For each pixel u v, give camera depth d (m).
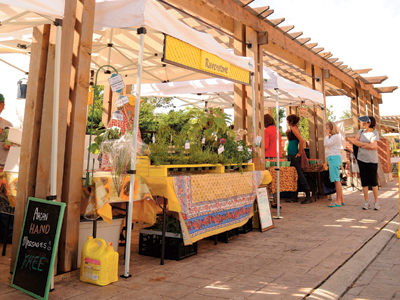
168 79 6.13
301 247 3.89
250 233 4.73
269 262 3.32
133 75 6.11
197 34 3.71
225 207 3.92
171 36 3.33
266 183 5.10
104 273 2.68
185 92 6.75
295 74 9.95
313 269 3.07
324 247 3.86
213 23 5.73
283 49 7.62
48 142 2.76
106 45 4.81
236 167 4.55
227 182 3.96
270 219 5.05
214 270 3.08
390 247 3.92
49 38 2.82
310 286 2.64
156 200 3.48
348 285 2.68
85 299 2.40
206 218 3.61
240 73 4.90
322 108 8.45
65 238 2.82
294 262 3.31
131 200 2.94
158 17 3.10
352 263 3.22
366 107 12.92
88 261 2.75
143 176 3.29
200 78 6.11
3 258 3.44
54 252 2.43
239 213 4.30
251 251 3.76
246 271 3.04
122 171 2.96
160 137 3.66
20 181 2.85
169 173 3.57
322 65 8.96
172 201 3.14
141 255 3.62
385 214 5.96
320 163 7.72
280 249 3.82
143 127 10.01
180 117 4.18
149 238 3.60
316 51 8.41
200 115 4.06
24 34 4.03
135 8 2.98
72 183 2.87
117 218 3.37
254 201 4.88
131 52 5.22
